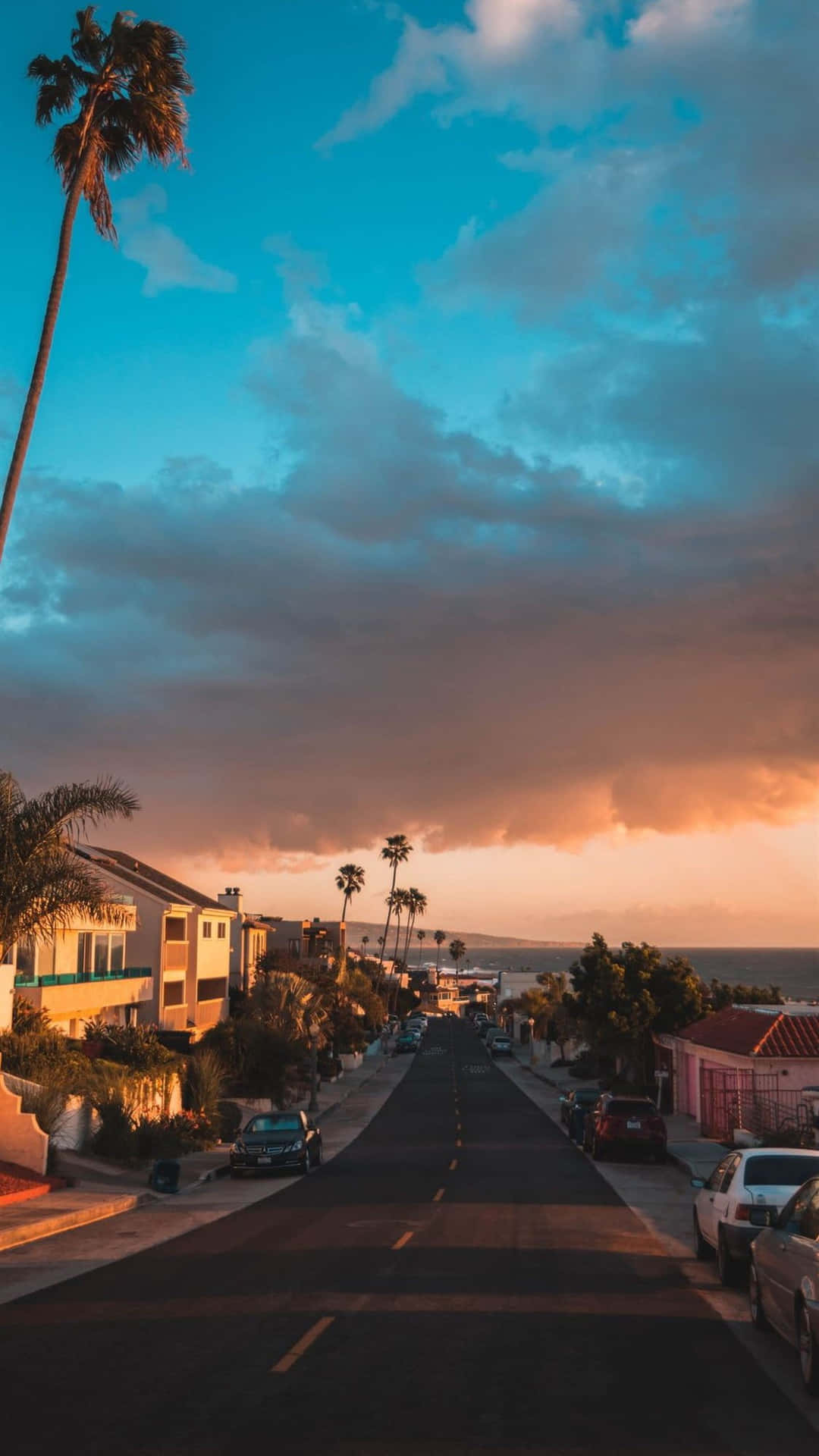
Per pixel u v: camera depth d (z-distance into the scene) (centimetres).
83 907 2761
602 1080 5719
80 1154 2703
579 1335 1073
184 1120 3341
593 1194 2394
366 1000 10312
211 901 6681
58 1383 890
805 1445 752
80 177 2498
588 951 5128
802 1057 3388
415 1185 2555
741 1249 1286
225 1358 970
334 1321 1119
